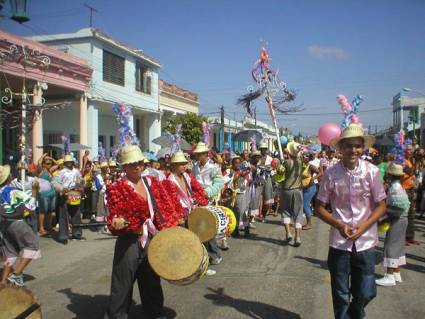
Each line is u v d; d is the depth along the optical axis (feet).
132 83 81.05
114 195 14.16
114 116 86.22
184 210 20.15
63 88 63.41
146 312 15.15
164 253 13.76
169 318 15.96
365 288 13.04
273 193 40.86
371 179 12.85
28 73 52.42
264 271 21.88
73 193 30.50
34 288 19.86
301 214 27.96
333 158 43.60
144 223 14.32
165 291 18.98
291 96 30.71
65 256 26.17
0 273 21.95
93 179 38.75
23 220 19.38
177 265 13.61
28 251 19.38
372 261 13.07
